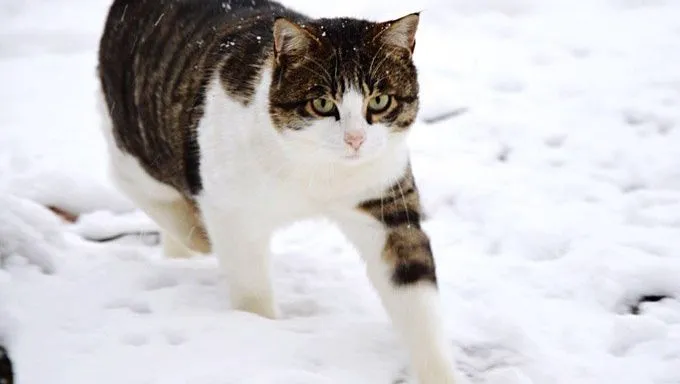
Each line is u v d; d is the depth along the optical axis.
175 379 3.71
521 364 4.08
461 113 7.19
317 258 5.27
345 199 4.20
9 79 8.77
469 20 9.11
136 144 5.18
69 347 3.96
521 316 4.55
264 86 4.11
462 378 4.00
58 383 3.71
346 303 4.69
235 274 4.41
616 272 4.84
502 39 8.63
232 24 4.68
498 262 5.16
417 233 4.23
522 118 6.99
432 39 8.75
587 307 4.66
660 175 5.97
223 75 4.33
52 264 4.69
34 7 10.70
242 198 4.21
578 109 7.04
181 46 4.77
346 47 4.00
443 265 5.15
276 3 5.29
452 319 4.52
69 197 6.26
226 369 3.78
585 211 5.65
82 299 4.37
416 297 4.11
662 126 6.64
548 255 5.24
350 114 3.93
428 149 6.67
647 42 8.16
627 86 7.29
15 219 4.78
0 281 4.46
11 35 9.60
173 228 5.35
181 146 4.62
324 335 4.16
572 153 6.41
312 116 3.99
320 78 3.96
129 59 5.13
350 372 3.90
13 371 3.93
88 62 9.16
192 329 4.09
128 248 5.16
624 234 5.31
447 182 6.14
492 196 5.90
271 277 4.54
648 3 9.16
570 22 8.86
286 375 3.73
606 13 9.02
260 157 4.10
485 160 6.47
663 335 4.29
